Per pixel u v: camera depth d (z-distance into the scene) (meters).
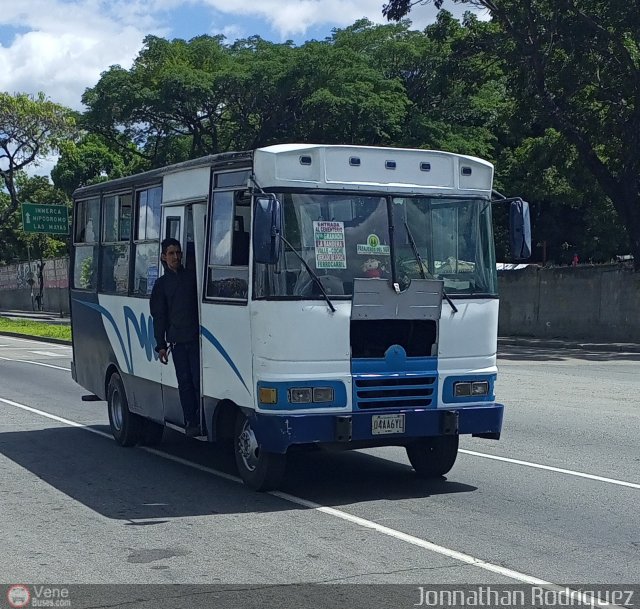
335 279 8.20
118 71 41.62
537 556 6.71
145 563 6.64
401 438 8.34
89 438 12.23
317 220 8.20
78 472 9.99
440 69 31.02
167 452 11.17
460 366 8.68
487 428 8.74
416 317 8.43
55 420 13.87
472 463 10.21
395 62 44.53
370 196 8.41
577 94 29.22
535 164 33.59
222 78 39.97
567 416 13.65
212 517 7.95
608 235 46.12
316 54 39.09
